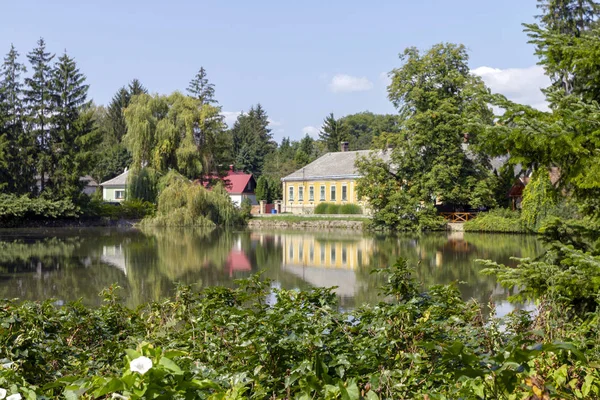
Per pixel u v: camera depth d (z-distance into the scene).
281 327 3.77
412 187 37.19
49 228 41.78
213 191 43.94
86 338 5.44
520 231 33.88
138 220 44.78
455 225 37.12
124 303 13.31
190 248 27.11
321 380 2.81
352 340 3.95
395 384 3.14
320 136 87.19
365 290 14.77
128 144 45.12
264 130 105.56
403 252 24.41
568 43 5.18
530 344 2.42
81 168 45.38
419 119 36.22
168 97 46.25
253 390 3.26
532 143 4.33
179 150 44.19
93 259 22.33
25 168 45.03
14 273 18.45
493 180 36.94
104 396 2.58
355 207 49.22
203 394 2.31
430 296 4.56
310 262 21.62
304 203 54.91
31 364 4.02
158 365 2.08
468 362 2.23
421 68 36.53
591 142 4.50
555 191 5.02
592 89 5.37
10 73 45.84
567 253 4.69
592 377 2.93
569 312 4.90
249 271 19.11
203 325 4.55
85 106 47.03
